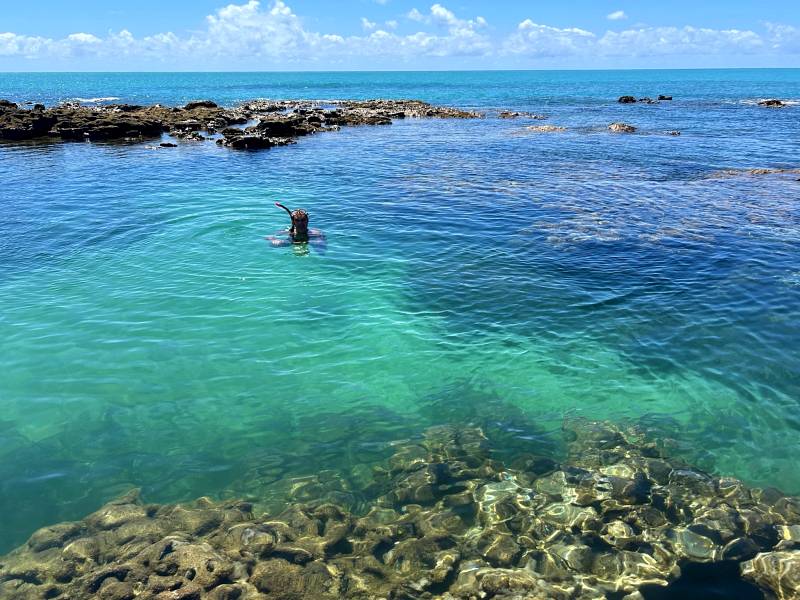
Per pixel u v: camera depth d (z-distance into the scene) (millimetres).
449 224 18031
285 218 18656
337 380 9219
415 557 5875
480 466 7273
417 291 12695
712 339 10383
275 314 11477
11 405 8297
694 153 32938
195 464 7238
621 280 13219
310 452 7523
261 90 132375
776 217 18391
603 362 9766
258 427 8016
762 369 9383
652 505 6562
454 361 9844
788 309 11469
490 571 5691
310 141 41438
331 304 12008
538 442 7762
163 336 10492
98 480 6902
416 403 8672
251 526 6254
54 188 23219
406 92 119375
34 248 15477
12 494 6633
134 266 14188
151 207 19922
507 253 15234
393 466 7266
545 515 6445
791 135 40750
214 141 41375
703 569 5668
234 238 16469
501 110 69125
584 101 84250
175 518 6340
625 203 20609
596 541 6062
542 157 32344
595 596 5387
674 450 7547
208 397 8656
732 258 14469
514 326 11055
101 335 10469
